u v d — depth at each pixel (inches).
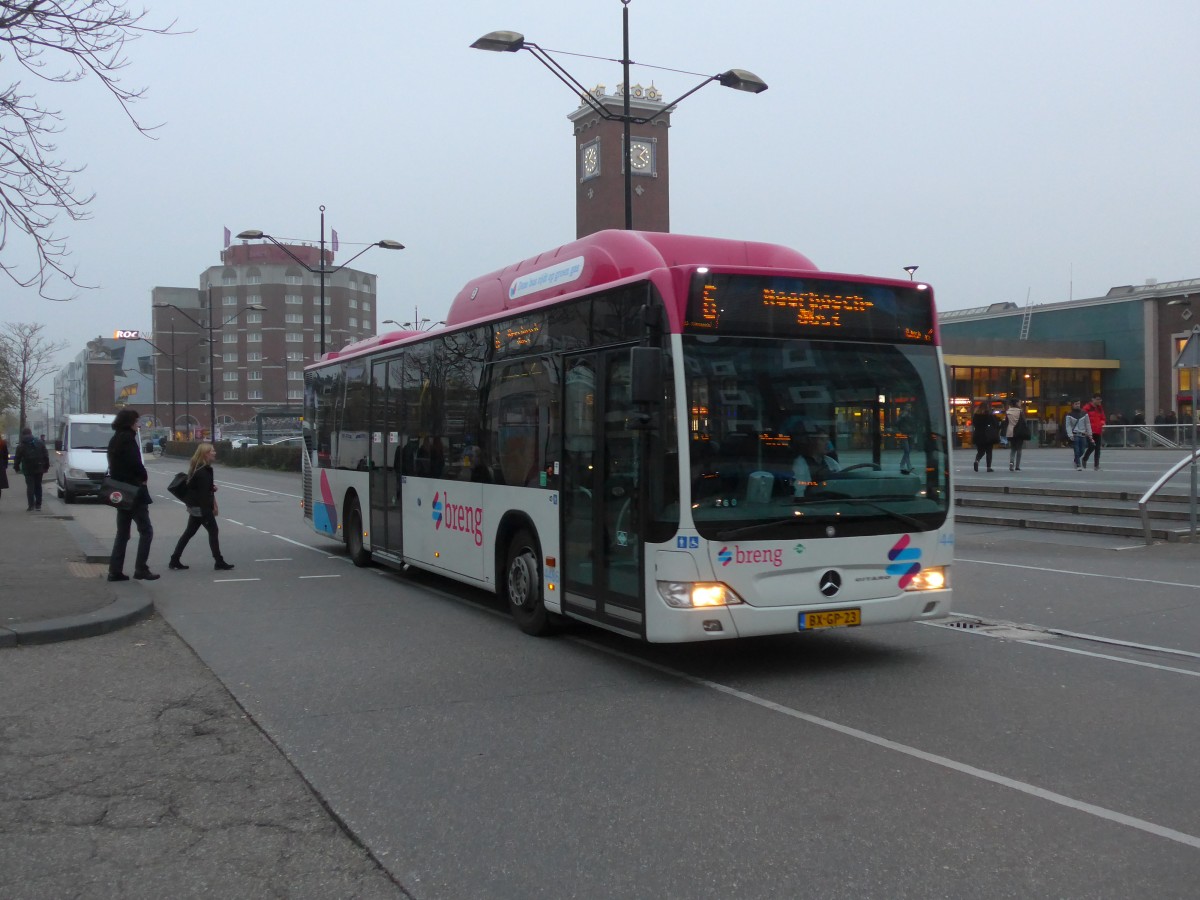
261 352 4881.9
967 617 390.6
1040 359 1993.1
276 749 233.6
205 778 213.9
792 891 157.6
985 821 185.2
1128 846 173.3
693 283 281.6
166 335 4960.6
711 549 277.6
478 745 235.0
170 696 280.4
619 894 157.6
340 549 654.5
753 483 284.0
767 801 196.9
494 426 388.5
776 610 284.5
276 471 1978.3
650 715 259.8
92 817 192.1
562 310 338.6
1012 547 612.4
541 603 355.9
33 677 301.4
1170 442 1409.9
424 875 165.3
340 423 586.9
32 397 2187.5
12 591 422.9
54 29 370.0
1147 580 476.4
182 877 165.6
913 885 159.2
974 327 2415.1
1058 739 235.1
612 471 306.8
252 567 560.1
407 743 236.7
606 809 193.6
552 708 266.8
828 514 290.8
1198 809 190.7
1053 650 332.8
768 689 285.4
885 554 298.5
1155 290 2084.2
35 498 955.3
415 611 418.3
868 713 259.3
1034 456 1320.1
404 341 486.9
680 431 277.7
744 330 287.3
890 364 305.6
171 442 3100.4
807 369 293.9
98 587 437.4
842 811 191.0
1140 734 238.4
